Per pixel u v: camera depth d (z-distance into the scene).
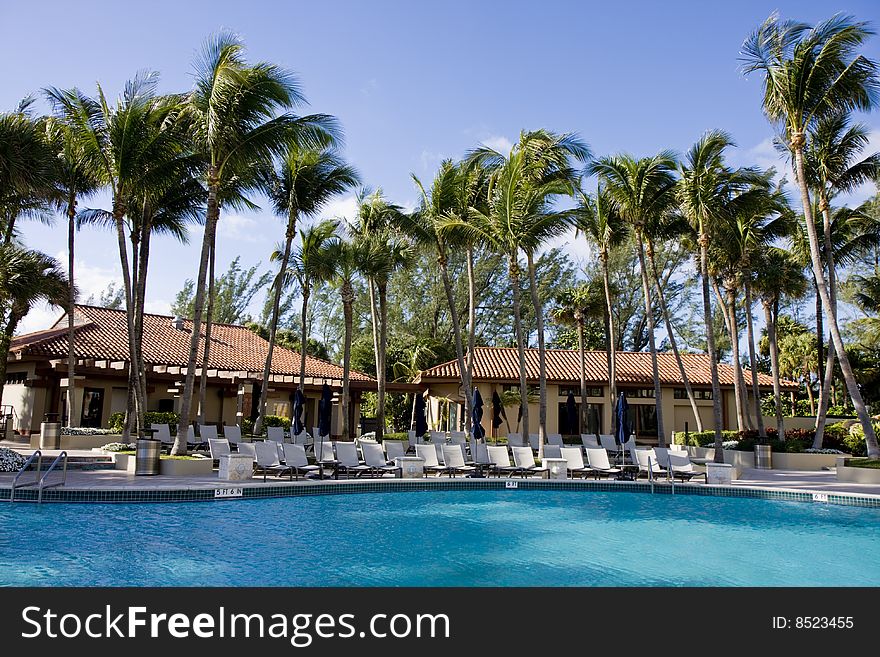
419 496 13.66
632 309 42.75
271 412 29.80
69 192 20.22
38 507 10.64
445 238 21.55
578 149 21.02
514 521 10.98
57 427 19.06
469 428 21.59
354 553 8.20
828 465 21.11
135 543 8.35
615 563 8.05
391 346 39.16
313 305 51.00
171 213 21.25
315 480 14.16
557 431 30.44
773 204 22.02
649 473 15.37
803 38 17.92
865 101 17.94
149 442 13.90
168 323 31.05
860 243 25.03
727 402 32.72
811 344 39.06
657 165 20.30
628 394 32.06
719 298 27.89
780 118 18.95
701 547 9.16
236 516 10.52
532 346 44.22
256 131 15.51
